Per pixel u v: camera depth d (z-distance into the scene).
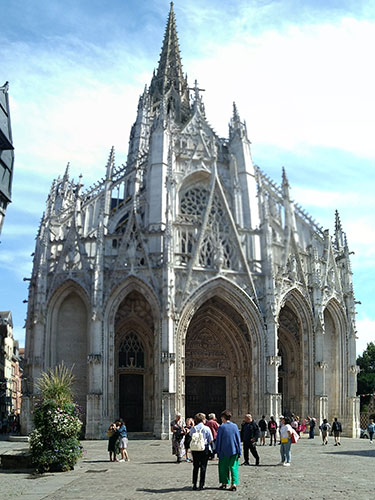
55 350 58.28
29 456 29.30
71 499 19.23
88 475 26.59
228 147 70.25
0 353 107.75
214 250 60.50
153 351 60.78
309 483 22.34
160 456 36.69
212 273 59.44
